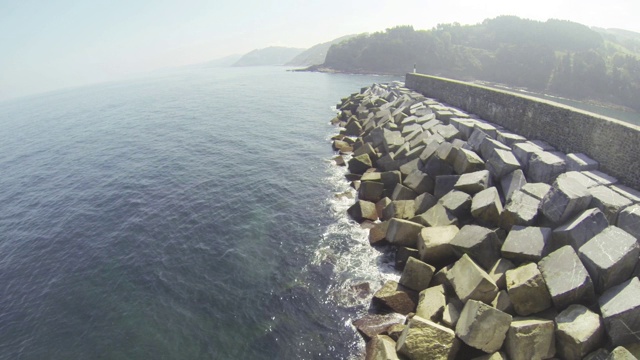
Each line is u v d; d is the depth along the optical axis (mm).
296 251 12820
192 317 10055
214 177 19562
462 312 8141
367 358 8227
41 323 10070
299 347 9031
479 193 11812
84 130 35000
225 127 31906
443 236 10773
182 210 15953
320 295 10656
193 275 11742
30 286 11633
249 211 15703
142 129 32875
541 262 8523
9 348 9289
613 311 6930
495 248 9719
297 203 16391
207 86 81500
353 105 36594
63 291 11281
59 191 19078
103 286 11398
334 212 15438
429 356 7473
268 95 57000
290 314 10055
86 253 13188
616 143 11375
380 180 16359
